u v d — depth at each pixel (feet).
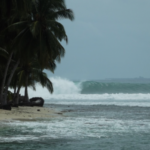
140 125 112.47
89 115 154.30
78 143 75.61
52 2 155.94
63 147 70.28
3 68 185.78
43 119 128.98
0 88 160.97
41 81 203.92
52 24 153.69
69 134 89.30
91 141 78.28
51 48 153.48
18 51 154.20
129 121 126.21
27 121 119.24
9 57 159.22
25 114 144.56
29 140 78.54
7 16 141.08
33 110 172.45
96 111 181.98
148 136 86.63
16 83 207.62
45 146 71.26
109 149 68.69
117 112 175.01
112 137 84.99
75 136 86.02
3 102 160.76
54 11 160.97
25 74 200.85
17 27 151.33
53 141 77.66
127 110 190.29
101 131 96.17
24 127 102.06
